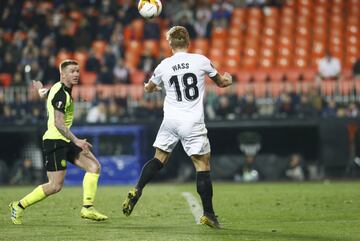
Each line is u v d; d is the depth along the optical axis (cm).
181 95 2853
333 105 7069
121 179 6919
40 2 8925
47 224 3039
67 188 6009
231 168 7094
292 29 8825
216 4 8950
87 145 3017
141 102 7169
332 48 8562
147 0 3142
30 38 8125
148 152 7112
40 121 7162
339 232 2741
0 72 7875
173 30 2900
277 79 7838
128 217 3309
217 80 2895
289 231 2770
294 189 5222
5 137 7200
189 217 3288
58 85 3069
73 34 8725
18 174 7038
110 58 7744
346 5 9125
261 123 6975
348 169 6862
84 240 2530
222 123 7019
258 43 8631
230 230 2802
